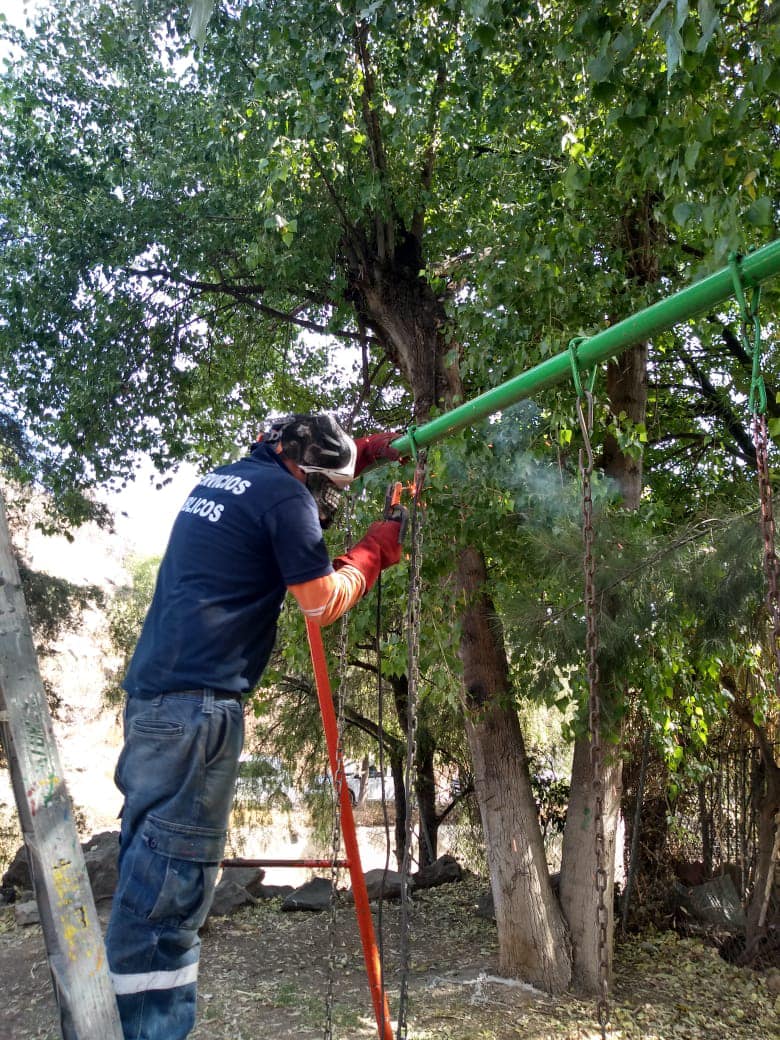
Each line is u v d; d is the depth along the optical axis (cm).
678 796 1034
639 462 880
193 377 1205
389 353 1052
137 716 194
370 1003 782
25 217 1070
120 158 1044
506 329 741
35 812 157
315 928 1038
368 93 864
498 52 682
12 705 158
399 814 1353
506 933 845
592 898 837
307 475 233
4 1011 723
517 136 761
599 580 665
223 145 914
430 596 704
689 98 483
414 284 973
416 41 719
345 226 962
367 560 227
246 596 202
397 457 295
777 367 851
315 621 211
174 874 183
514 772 873
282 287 984
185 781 187
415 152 890
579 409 223
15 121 1038
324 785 1316
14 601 161
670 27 310
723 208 448
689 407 1166
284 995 796
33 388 1088
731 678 923
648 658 716
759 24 427
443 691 747
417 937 1009
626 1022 750
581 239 707
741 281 183
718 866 1045
